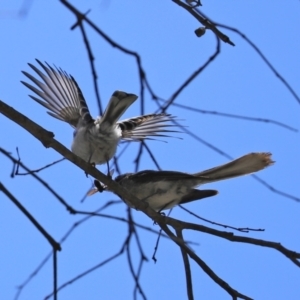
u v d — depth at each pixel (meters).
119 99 9.60
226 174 10.22
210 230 8.00
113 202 8.12
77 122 10.64
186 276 8.15
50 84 10.11
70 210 6.98
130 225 7.91
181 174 10.47
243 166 10.02
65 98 10.40
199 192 10.67
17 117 7.72
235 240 7.73
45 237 6.31
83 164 8.19
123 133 10.89
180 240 7.59
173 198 10.74
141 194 10.70
